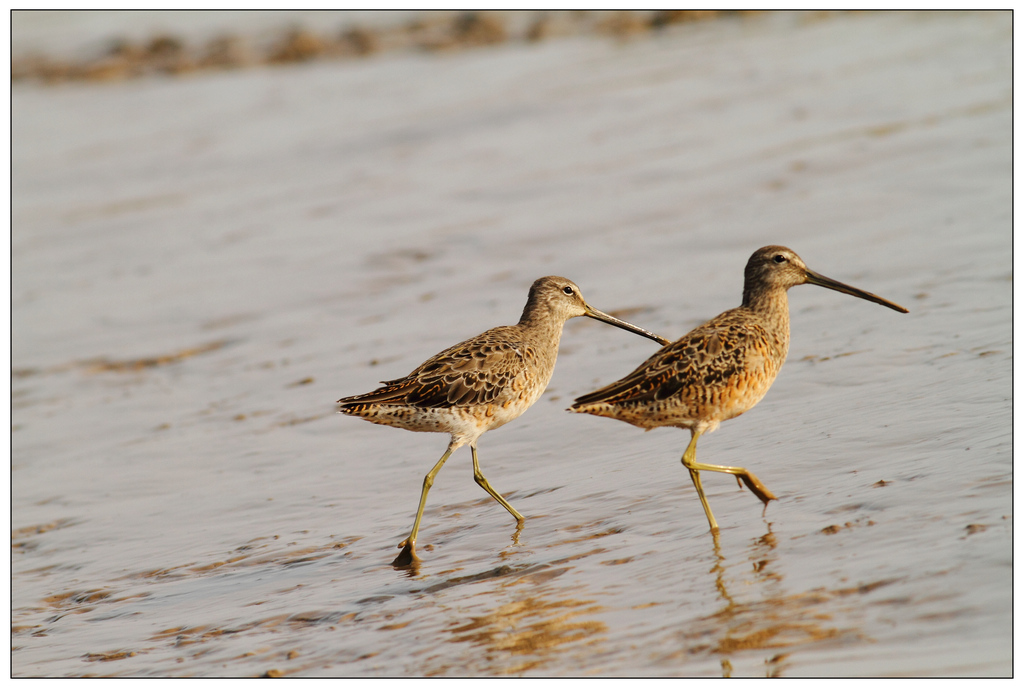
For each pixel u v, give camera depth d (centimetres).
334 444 1321
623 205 1975
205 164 2661
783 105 2406
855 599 752
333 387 1465
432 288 1767
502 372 1106
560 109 2664
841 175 1927
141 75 3625
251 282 1916
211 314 1812
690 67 2884
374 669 793
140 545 1130
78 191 2573
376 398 1088
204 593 999
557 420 1277
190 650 884
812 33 3064
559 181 2161
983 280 1412
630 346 1448
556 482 1118
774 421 1140
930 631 696
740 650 720
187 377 1599
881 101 2306
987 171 1816
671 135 2325
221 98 3278
